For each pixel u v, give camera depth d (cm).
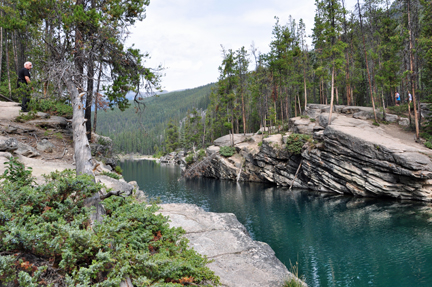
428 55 2928
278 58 5256
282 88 5844
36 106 1485
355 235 1683
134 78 1089
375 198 2716
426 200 2352
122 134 18388
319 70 4188
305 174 3572
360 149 2755
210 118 9719
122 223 438
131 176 6097
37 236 340
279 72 5284
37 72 988
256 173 4781
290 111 6250
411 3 3092
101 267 356
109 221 473
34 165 906
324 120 3628
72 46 913
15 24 927
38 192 450
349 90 4525
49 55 915
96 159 1448
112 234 418
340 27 4244
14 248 350
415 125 3064
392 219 1933
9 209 392
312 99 6588
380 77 3494
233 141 5894
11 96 2378
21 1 883
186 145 10775
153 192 3953
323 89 5319
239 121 8869
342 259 1354
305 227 1930
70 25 880
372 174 2683
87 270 331
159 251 491
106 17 953
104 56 980
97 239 389
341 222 1977
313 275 1202
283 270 592
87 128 1497
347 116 3812
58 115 1617
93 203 514
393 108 3753
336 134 3019
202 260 495
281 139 4225
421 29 3325
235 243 689
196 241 682
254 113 7194
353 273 1198
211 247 657
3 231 346
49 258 374
